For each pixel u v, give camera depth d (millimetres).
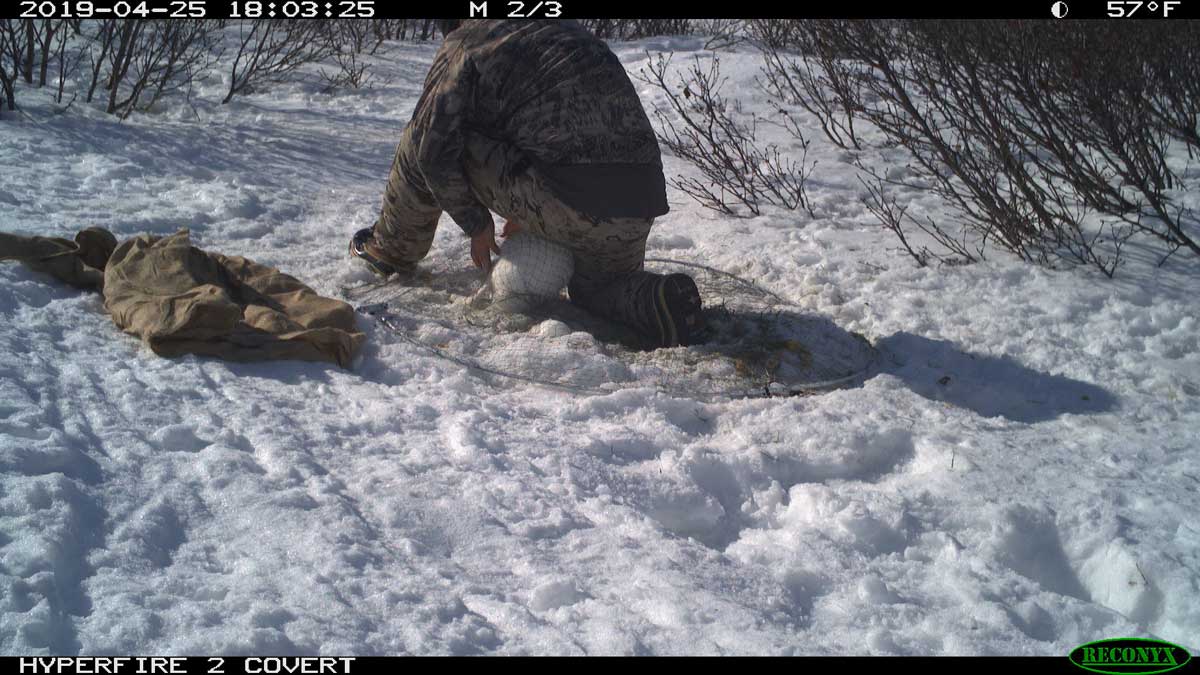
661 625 2686
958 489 3488
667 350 4477
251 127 7980
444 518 3086
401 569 2822
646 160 4434
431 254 5543
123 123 7445
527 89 4258
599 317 4824
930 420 4020
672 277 4547
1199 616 2904
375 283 5086
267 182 6672
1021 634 2783
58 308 4215
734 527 3428
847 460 3721
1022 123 6750
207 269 4535
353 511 3049
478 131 4375
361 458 3387
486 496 3201
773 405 4078
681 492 3428
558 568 2928
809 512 3430
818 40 8812
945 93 7734
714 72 9898
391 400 3857
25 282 4332
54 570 2564
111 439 3250
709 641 2615
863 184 7188
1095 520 3309
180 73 9344
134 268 4418
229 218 5898
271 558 2779
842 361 4578
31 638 2330
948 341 4836
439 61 4410
